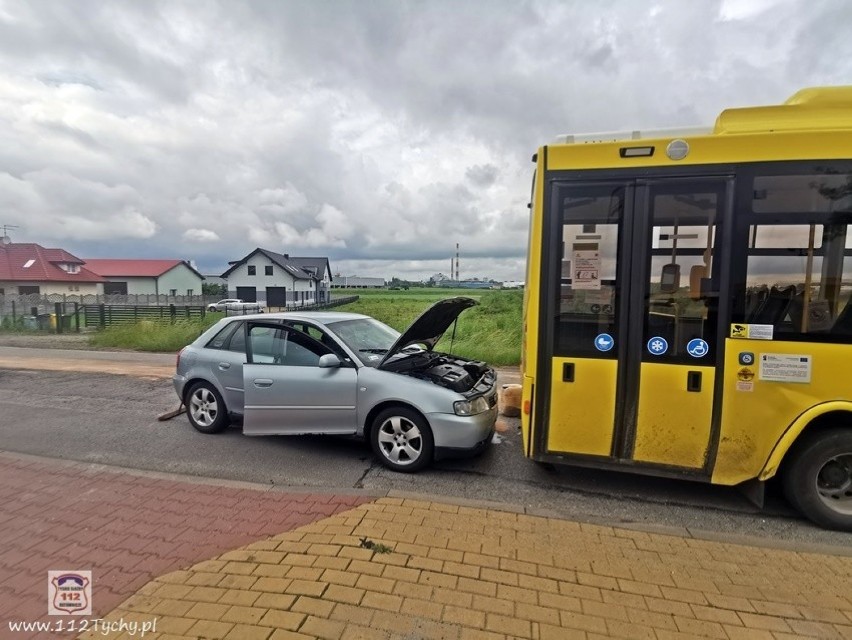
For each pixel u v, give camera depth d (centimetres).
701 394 370
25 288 4081
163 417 637
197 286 6475
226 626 237
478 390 478
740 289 362
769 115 369
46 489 409
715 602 261
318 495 396
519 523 349
